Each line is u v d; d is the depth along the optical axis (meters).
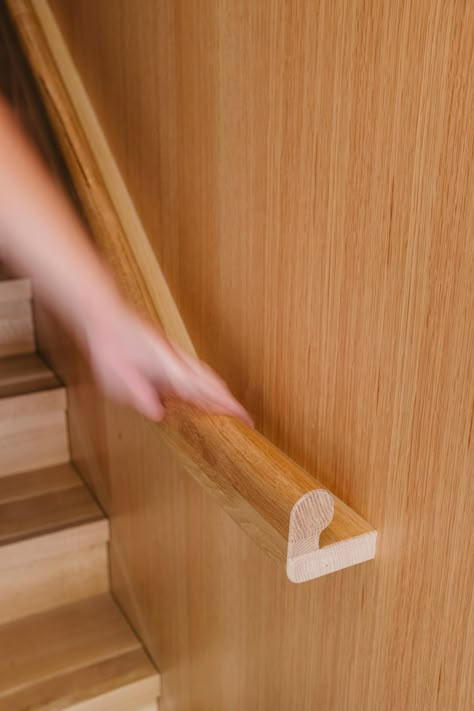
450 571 0.77
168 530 1.51
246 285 1.05
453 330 0.71
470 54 0.64
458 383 0.72
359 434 0.87
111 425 1.71
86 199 1.30
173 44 1.12
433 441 0.77
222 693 1.41
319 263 0.89
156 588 1.65
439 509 0.77
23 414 1.97
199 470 1.03
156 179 1.27
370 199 0.79
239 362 1.11
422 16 0.68
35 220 1.02
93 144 1.43
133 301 1.16
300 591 1.06
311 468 0.98
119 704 1.71
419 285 0.74
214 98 1.04
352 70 0.78
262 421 1.07
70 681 1.71
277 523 0.85
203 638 1.45
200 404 1.05
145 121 1.27
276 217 0.95
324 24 0.80
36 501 1.93
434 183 0.70
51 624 1.86
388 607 0.88
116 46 1.33
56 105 1.40
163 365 1.07
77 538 1.85
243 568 1.22
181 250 1.23
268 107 0.93
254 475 0.90
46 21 1.58
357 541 0.86
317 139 0.85
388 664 0.90
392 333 0.79
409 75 0.71
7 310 2.11
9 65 1.90
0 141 0.98
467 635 0.77
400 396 0.80
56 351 2.01
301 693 1.11
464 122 0.66
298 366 0.97
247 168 1.00
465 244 0.68
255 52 0.93
